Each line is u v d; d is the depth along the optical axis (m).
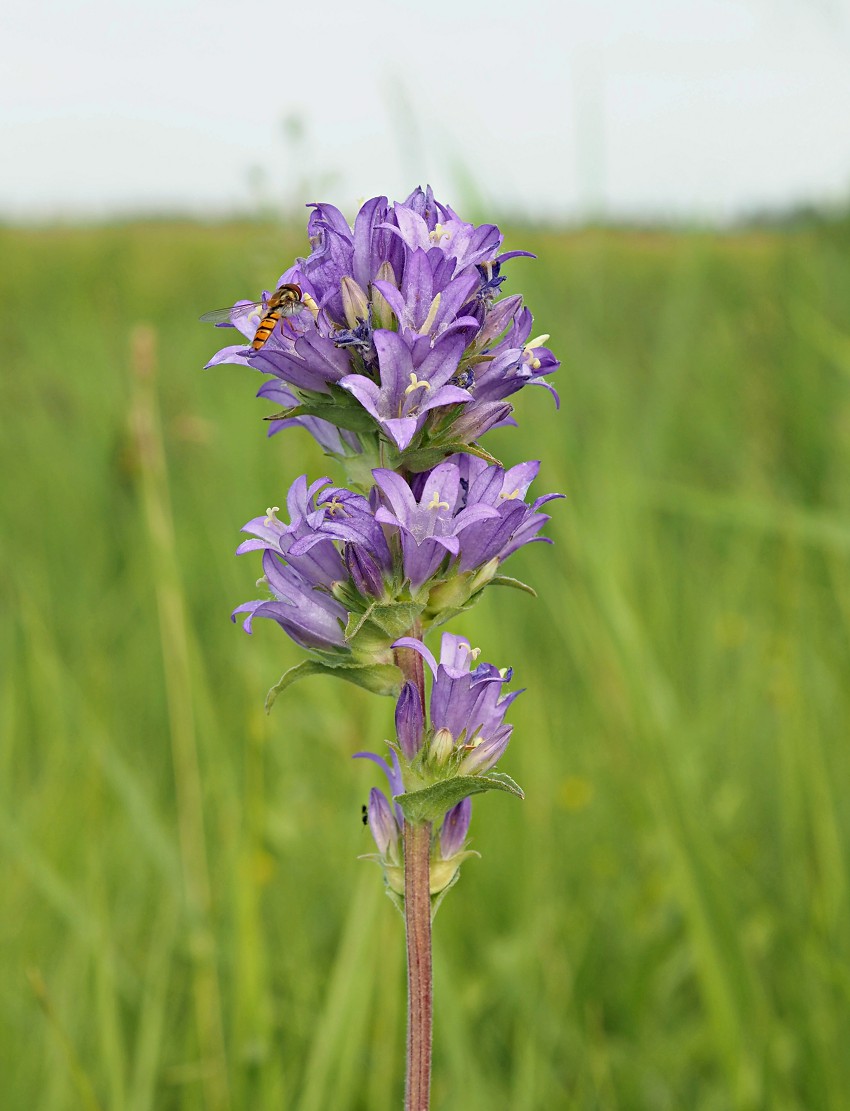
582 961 0.40
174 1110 0.38
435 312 0.26
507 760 0.44
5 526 0.68
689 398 0.71
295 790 0.44
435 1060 0.37
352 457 0.28
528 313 0.27
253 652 0.46
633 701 0.39
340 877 0.42
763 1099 0.34
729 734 0.47
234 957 0.36
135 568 0.60
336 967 0.36
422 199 0.27
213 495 0.61
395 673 0.27
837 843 0.39
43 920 0.41
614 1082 0.38
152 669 0.54
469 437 0.27
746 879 0.39
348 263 0.27
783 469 0.63
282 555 0.27
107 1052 0.35
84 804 0.42
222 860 0.41
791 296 0.73
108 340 1.01
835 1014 0.35
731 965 0.35
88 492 0.70
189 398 0.73
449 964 0.38
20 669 0.52
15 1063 0.37
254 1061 0.35
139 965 0.40
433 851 0.27
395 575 0.27
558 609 0.51
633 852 0.44
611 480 0.51
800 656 0.44
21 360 0.98
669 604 0.53
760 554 0.58
